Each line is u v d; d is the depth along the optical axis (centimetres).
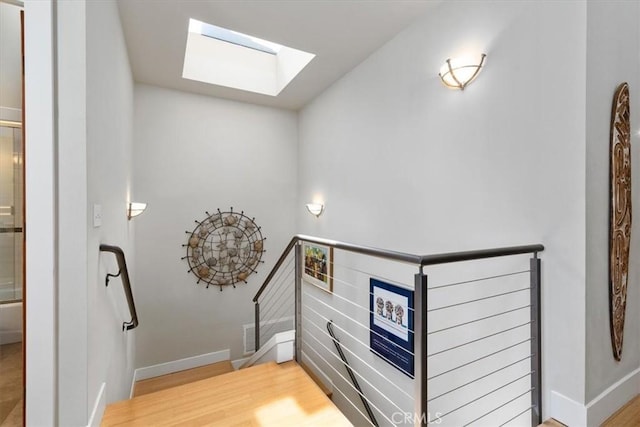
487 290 204
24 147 134
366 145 321
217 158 427
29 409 133
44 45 135
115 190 220
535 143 177
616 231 178
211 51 384
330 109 388
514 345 174
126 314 279
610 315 176
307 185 450
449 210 230
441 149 236
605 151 171
